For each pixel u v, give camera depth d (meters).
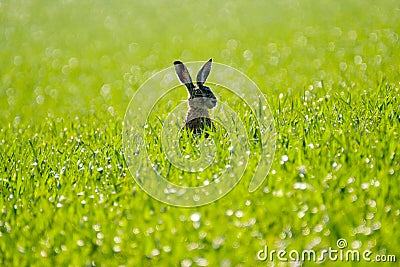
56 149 26.75
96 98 45.31
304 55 54.94
